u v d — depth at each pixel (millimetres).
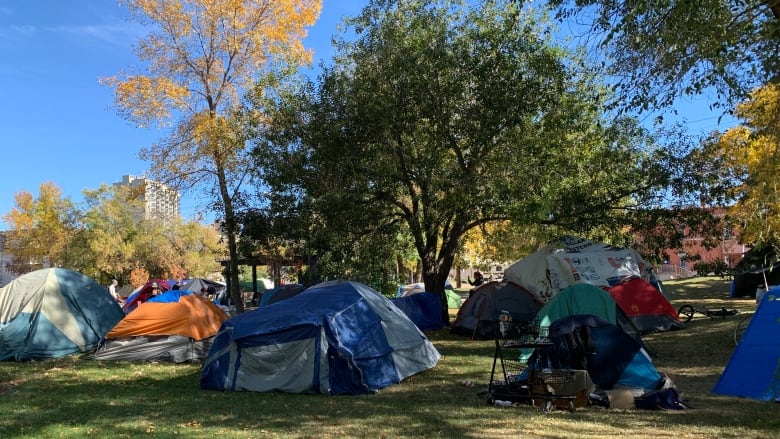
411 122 15195
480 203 14711
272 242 17031
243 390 10148
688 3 7164
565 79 14812
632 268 16188
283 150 15617
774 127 8148
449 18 15695
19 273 55562
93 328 15969
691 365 10930
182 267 52062
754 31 7516
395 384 10320
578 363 8805
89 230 51031
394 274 21234
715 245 15711
